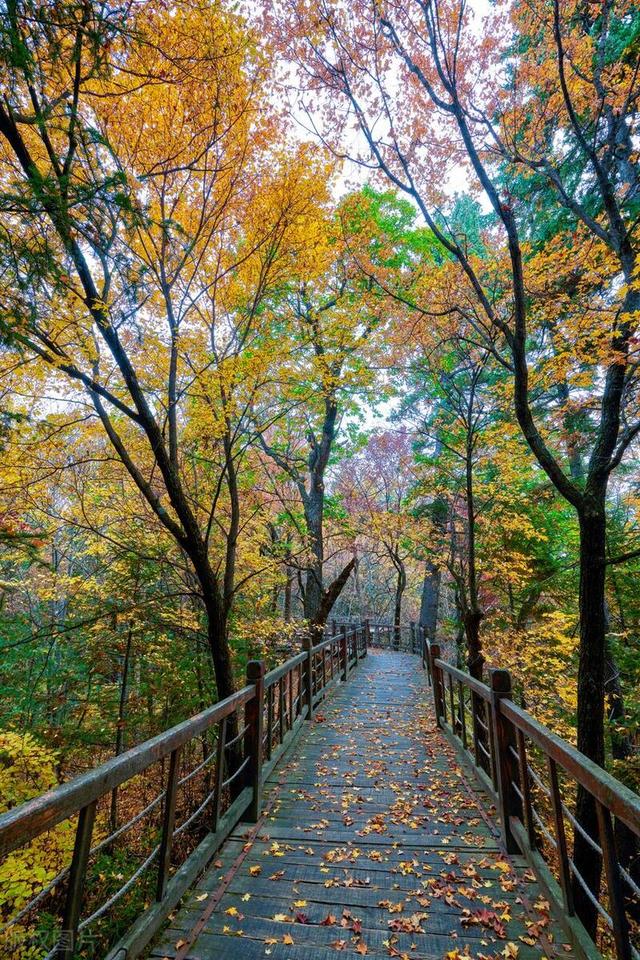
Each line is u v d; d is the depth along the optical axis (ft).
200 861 10.59
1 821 4.87
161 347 20.04
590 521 15.81
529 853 11.22
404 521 39.65
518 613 39.55
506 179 24.48
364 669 47.29
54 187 9.96
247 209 20.44
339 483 85.30
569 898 9.11
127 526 25.81
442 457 37.45
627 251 15.34
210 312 22.30
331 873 11.21
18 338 10.36
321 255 22.71
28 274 10.15
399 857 11.95
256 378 21.66
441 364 30.37
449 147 18.13
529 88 17.29
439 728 24.75
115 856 16.47
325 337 28.60
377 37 15.48
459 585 33.53
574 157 23.41
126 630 26.09
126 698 25.62
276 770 18.11
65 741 23.15
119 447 19.27
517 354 15.79
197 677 26.13
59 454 21.16
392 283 24.79
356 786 16.84
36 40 10.12
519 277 15.33
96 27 10.84
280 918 9.48
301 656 24.66
